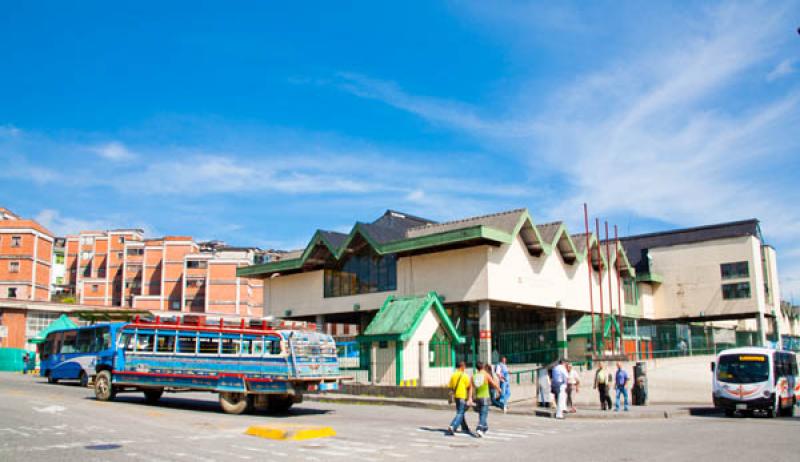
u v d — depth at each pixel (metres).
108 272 110.00
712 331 48.12
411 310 29.69
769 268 58.41
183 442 13.38
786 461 11.77
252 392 19.09
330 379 19.97
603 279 51.34
